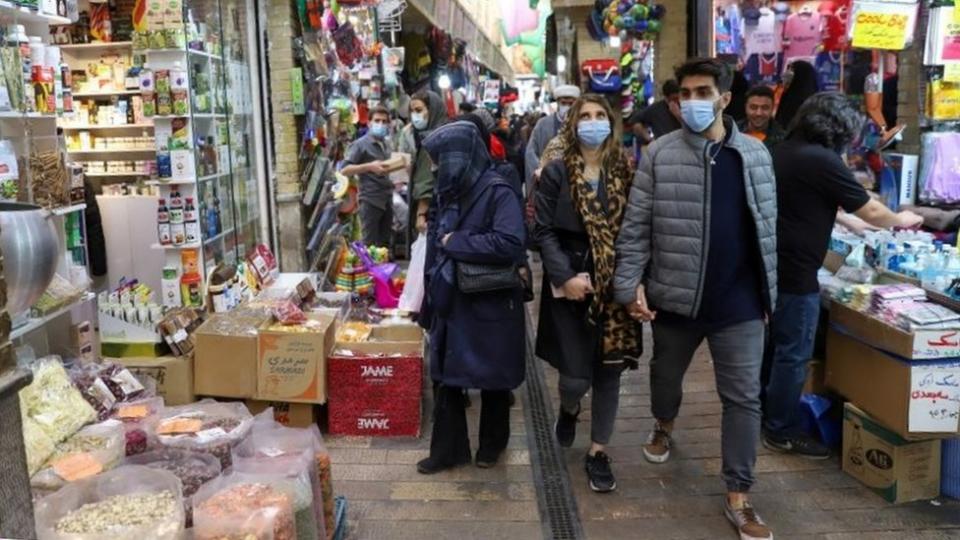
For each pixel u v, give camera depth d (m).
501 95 15.08
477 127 3.21
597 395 3.17
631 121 5.63
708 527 2.87
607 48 8.90
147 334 3.69
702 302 2.76
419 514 2.99
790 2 5.37
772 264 2.75
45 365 2.65
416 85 10.55
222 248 4.94
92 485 2.12
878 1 4.44
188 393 3.65
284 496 2.20
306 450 2.53
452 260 3.08
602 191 2.99
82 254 3.71
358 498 3.12
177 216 4.44
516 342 3.17
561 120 5.52
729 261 2.72
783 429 3.45
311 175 5.96
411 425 3.70
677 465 3.40
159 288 5.60
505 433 3.40
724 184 2.71
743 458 2.81
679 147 2.77
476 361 3.14
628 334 3.04
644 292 2.94
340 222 6.43
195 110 4.52
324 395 3.67
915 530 2.82
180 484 2.15
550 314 3.12
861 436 3.16
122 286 3.99
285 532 2.12
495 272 3.04
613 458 3.48
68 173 3.59
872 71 4.94
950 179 4.34
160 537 1.92
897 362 2.92
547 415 4.05
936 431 2.89
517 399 4.30
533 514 2.98
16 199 3.06
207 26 4.86
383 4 7.63
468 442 3.40
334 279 5.36
